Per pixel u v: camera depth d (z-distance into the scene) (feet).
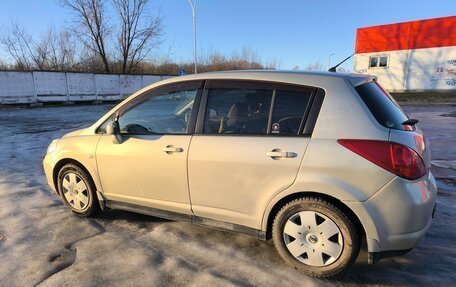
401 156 8.27
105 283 9.20
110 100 90.53
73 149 13.10
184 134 10.84
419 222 8.48
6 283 9.25
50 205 14.99
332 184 8.62
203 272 9.69
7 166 22.63
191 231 12.32
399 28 85.81
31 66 116.98
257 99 9.91
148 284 9.14
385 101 9.74
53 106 78.07
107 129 12.04
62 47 119.03
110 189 12.55
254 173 9.58
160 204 11.55
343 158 8.57
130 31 119.96
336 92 9.08
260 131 9.70
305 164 8.90
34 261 10.34
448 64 81.00
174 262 10.22
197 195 10.68
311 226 9.19
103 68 120.98
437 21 80.23
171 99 11.35
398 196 8.25
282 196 9.33
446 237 11.76
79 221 13.29
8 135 36.70
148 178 11.48
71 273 9.68
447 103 69.00
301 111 9.30
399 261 10.23
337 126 8.84
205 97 10.71
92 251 10.93
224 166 9.98
